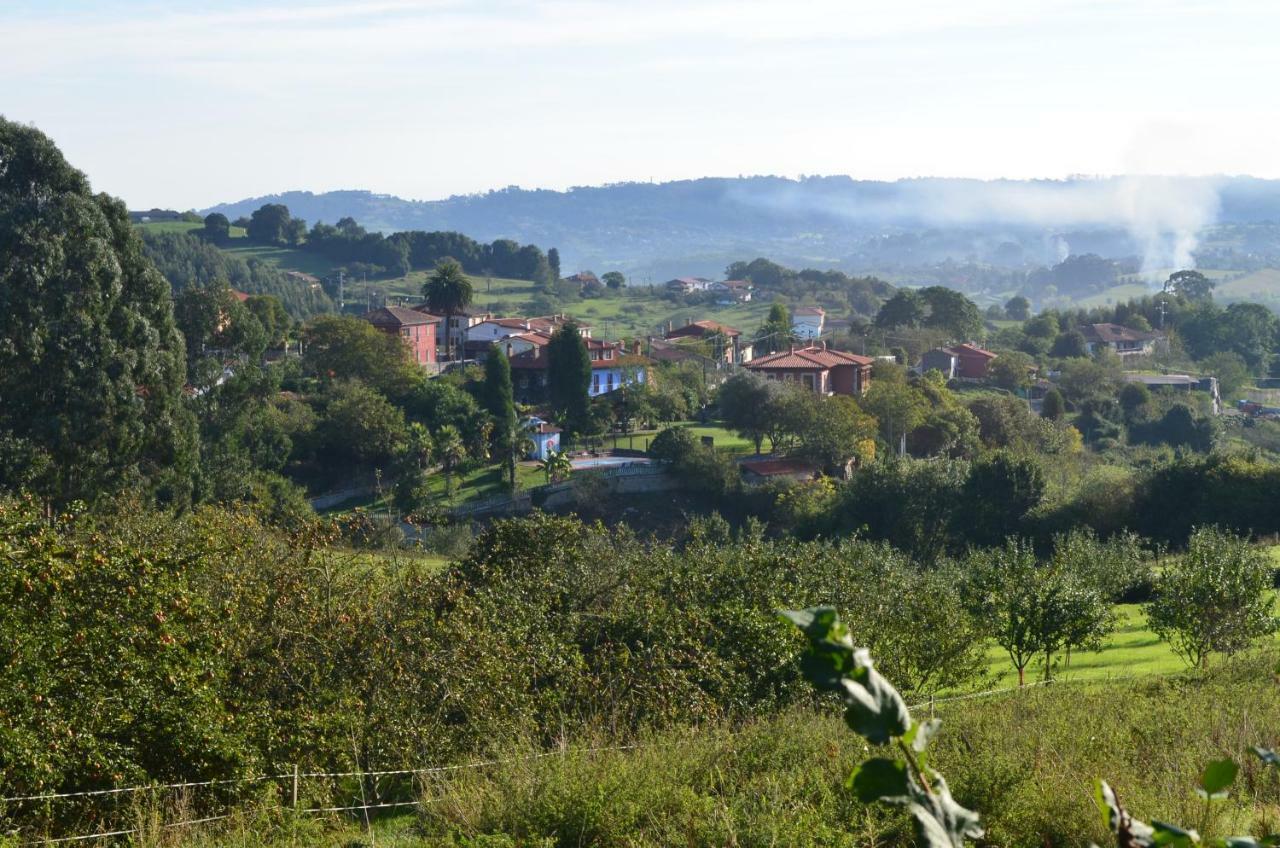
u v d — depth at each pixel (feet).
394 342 306.96
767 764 36.94
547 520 81.71
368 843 33.91
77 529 50.85
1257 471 184.75
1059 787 29.99
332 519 63.52
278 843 32.96
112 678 38.47
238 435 215.92
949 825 6.47
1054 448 298.76
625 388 325.62
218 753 38.42
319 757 44.45
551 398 316.60
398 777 44.93
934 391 320.70
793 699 60.44
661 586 76.89
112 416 146.30
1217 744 35.42
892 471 205.05
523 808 32.94
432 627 55.21
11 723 33.86
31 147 154.61
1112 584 119.96
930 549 196.44
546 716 51.47
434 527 201.26
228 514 73.15
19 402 143.43
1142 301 592.60
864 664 6.30
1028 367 415.03
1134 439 350.02
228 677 46.68
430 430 267.39
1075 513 192.03
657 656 59.98
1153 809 26.91
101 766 35.12
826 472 263.49
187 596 44.37
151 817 32.86
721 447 292.40
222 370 214.90
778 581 77.87
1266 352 518.37
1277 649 80.94
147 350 153.79
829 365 333.42
